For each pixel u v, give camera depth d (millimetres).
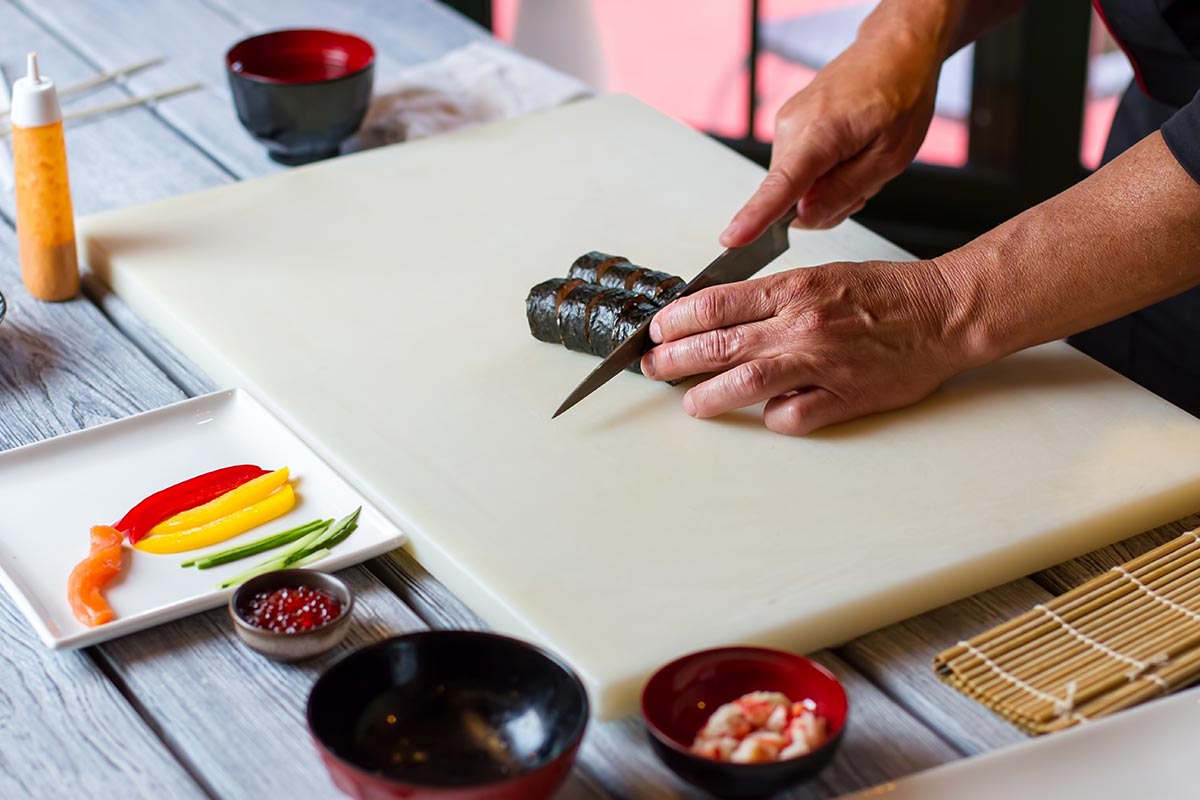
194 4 2707
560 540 1344
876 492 1424
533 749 1098
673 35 3732
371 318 1721
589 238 1909
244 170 2166
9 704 1184
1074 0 3256
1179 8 1828
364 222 1938
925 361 1528
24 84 1706
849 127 1832
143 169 2152
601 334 1606
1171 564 1343
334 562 1315
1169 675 1200
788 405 1508
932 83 1919
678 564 1315
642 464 1463
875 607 1283
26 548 1338
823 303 1503
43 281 1801
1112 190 1493
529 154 2137
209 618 1286
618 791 1120
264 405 1578
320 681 1072
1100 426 1540
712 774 1042
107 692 1198
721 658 1140
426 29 2658
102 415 1587
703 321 1523
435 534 1349
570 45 3859
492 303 1759
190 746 1151
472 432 1512
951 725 1185
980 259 1523
